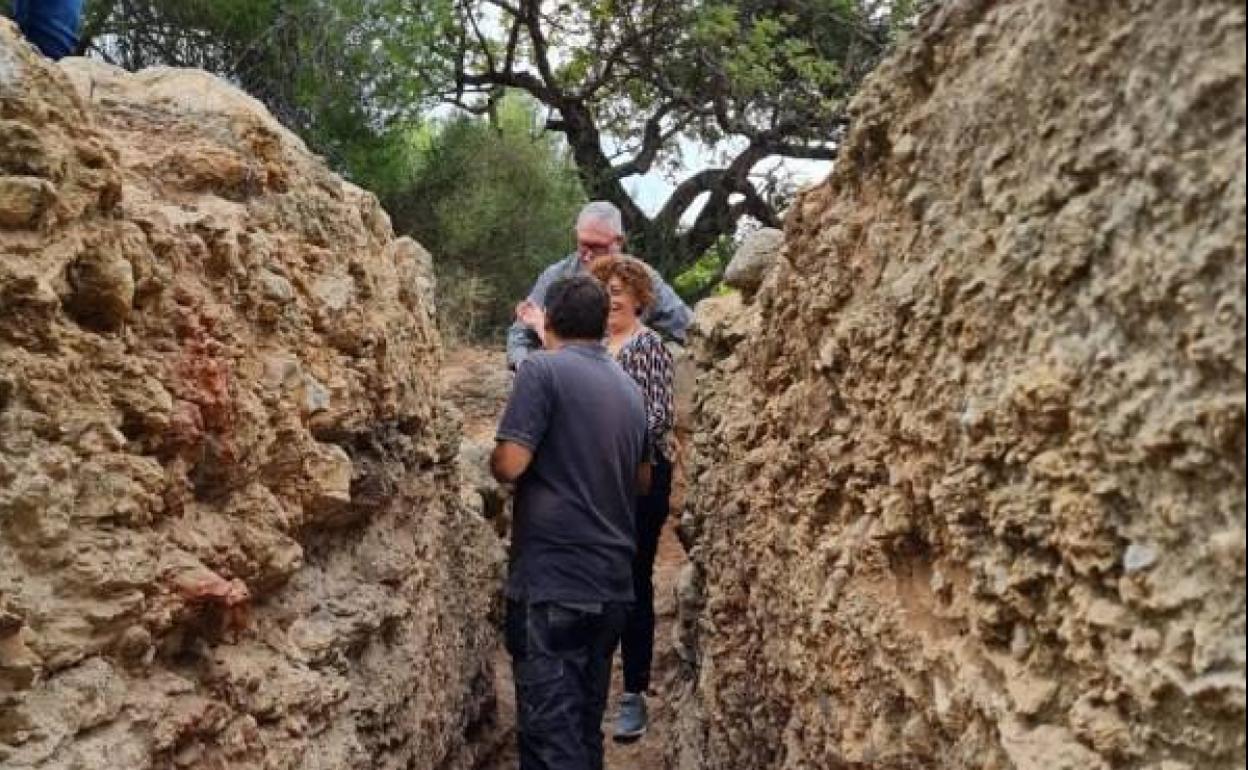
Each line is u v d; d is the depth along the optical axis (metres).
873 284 2.71
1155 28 1.75
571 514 4.40
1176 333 1.62
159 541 2.57
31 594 2.17
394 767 3.91
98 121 3.08
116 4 9.64
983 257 2.15
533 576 4.42
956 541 2.18
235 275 3.03
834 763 2.89
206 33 9.94
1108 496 1.73
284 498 3.26
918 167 2.50
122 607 2.34
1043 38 2.04
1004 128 2.13
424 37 11.24
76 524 2.30
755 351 4.20
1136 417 1.67
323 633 3.40
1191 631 1.55
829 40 15.98
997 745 2.06
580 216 6.10
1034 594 1.97
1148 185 1.68
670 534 9.14
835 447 2.94
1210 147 1.59
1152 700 1.61
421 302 4.94
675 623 6.92
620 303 5.59
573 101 15.27
